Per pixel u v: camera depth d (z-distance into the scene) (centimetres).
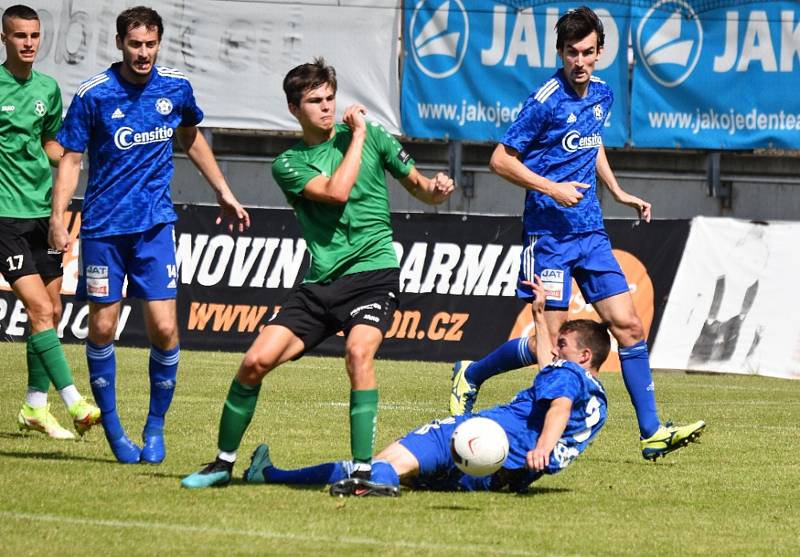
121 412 3566
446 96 7156
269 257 6341
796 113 7156
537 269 2923
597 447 3197
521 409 2314
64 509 2044
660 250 6119
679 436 2862
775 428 3756
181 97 2634
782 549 1930
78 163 2614
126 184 2589
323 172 2286
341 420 3534
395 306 2305
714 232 6081
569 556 1812
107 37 7219
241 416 2267
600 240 2934
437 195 2370
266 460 2361
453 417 2352
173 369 2633
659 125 7188
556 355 2362
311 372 5272
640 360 2916
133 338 6253
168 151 2636
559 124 2858
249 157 7581
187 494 2200
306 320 2267
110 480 2336
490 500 2252
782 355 5903
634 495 2409
